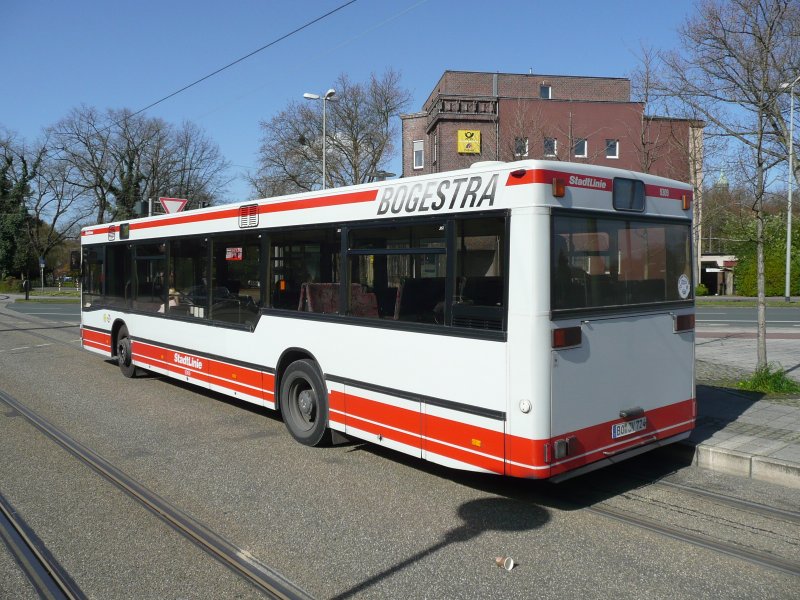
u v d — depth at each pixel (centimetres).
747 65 903
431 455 550
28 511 523
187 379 932
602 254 527
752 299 3894
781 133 913
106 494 561
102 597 386
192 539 469
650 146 1454
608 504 536
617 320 535
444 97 3556
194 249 910
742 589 393
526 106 2728
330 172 4747
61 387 1059
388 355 592
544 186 481
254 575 413
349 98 4616
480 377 507
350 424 641
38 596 388
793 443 638
